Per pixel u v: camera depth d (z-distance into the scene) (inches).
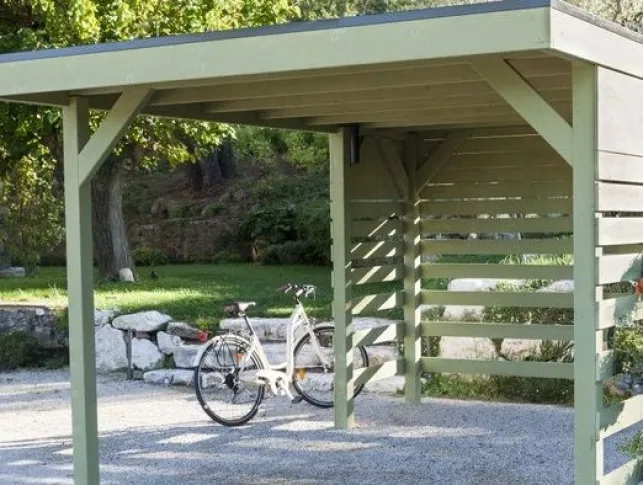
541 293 288.7
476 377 319.3
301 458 247.1
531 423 280.2
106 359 377.1
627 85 173.9
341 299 275.9
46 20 421.4
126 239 557.9
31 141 469.1
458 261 476.7
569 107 231.0
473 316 322.0
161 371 356.8
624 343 189.6
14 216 592.1
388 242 296.7
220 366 291.1
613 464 230.1
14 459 253.6
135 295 461.7
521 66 179.6
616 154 168.4
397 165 298.4
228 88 208.1
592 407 162.1
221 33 170.9
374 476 229.1
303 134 690.8
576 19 148.6
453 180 300.5
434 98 225.3
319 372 323.9
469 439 262.8
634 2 515.2
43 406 323.3
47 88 191.3
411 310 305.3
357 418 291.0
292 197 767.7
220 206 816.9
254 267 668.1
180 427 285.9
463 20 147.4
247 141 745.0
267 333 354.3
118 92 205.3
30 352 406.9
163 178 975.6
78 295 204.5
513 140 290.4
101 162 203.0
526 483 221.0
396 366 303.6
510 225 294.0
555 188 285.9
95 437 207.0
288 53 164.1
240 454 252.7
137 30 450.3
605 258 166.1
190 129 488.4
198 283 530.3
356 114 255.9
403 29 152.7
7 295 495.5
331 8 641.0
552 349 309.1
